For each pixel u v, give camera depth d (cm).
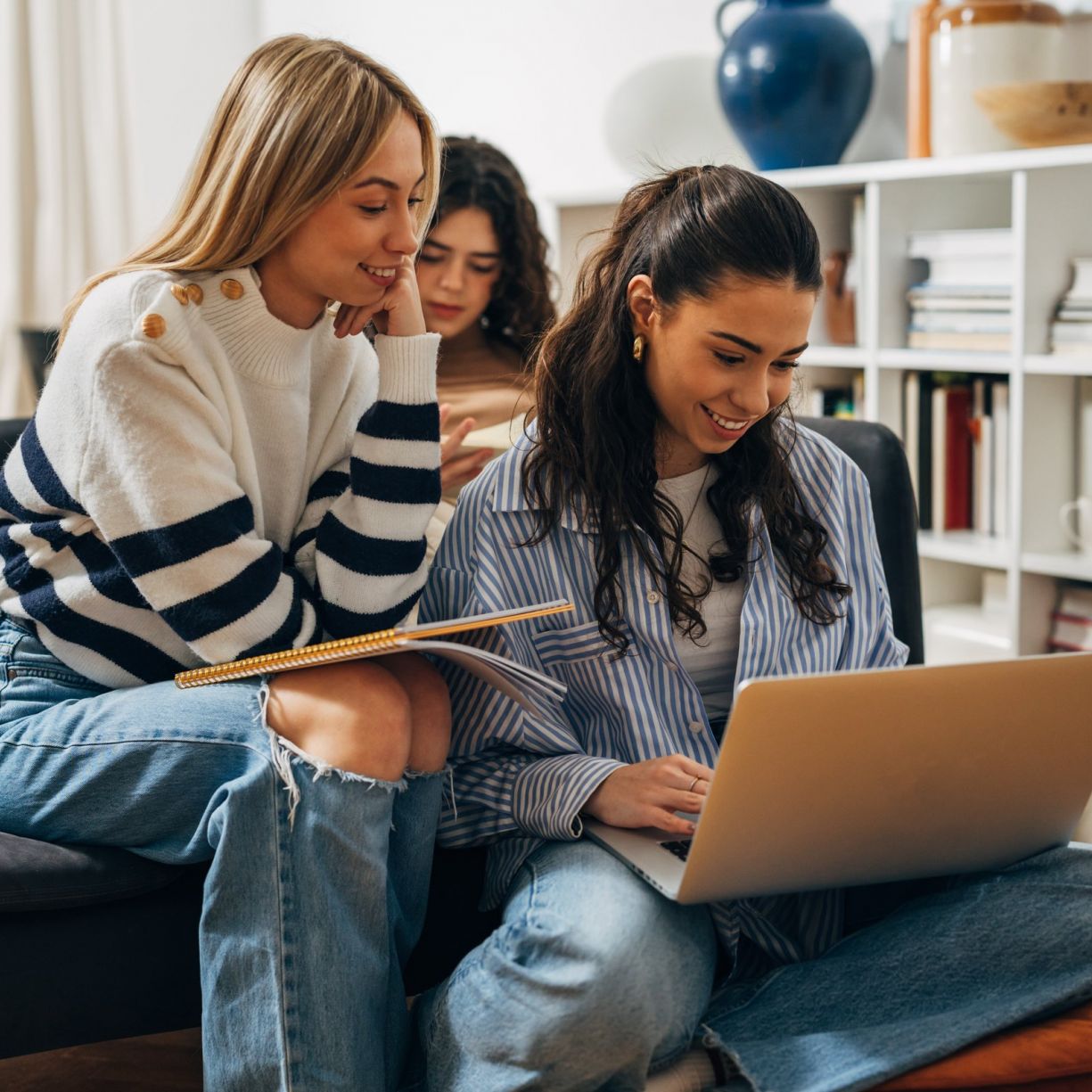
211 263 137
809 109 256
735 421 133
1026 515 233
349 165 132
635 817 126
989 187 258
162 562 131
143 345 130
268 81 134
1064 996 117
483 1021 121
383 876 127
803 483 149
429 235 226
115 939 131
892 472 164
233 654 132
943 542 245
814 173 253
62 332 144
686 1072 122
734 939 129
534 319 235
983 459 249
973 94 235
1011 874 129
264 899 123
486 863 143
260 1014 122
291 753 125
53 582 140
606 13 331
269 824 124
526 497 142
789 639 143
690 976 121
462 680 142
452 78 381
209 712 129
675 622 141
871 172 243
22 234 422
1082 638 234
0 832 137
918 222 252
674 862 123
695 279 129
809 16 255
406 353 142
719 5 278
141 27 431
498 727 139
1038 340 229
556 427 141
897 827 121
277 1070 121
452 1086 124
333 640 139
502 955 121
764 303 127
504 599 140
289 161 132
